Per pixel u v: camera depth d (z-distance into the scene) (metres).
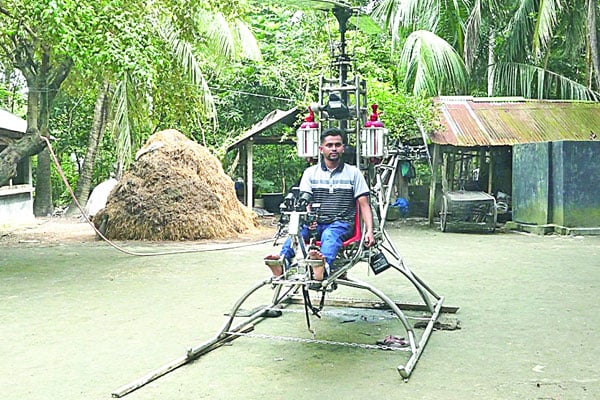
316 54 19.02
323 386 3.84
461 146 13.85
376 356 4.45
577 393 3.69
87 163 18.62
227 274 7.88
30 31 10.23
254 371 4.14
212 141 19.69
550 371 4.09
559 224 12.32
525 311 5.79
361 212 4.84
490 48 18.28
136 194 12.16
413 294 6.62
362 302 6.08
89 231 13.66
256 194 19.92
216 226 12.11
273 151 21.33
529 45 17.12
